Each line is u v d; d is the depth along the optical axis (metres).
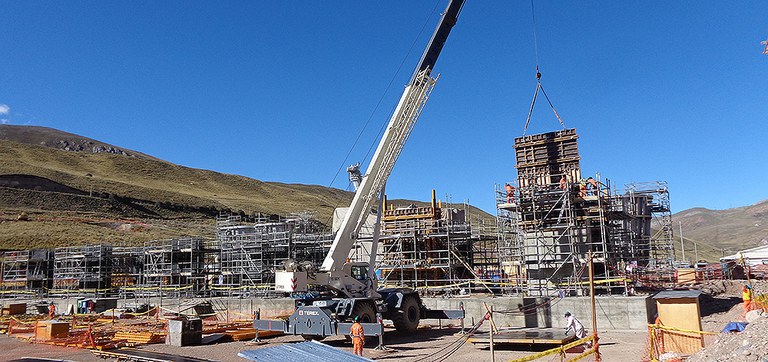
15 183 113.44
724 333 14.84
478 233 36.94
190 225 110.38
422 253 35.84
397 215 38.69
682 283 33.06
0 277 52.59
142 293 42.72
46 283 50.59
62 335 23.53
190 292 40.06
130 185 138.75
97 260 47.12
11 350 21.11
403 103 24.83
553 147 30.22
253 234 39.75
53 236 76.31
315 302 22.25
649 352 15.27
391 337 23.17
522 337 19.16
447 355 17.73
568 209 27.23
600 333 22.36
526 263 28.44
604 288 26.94
